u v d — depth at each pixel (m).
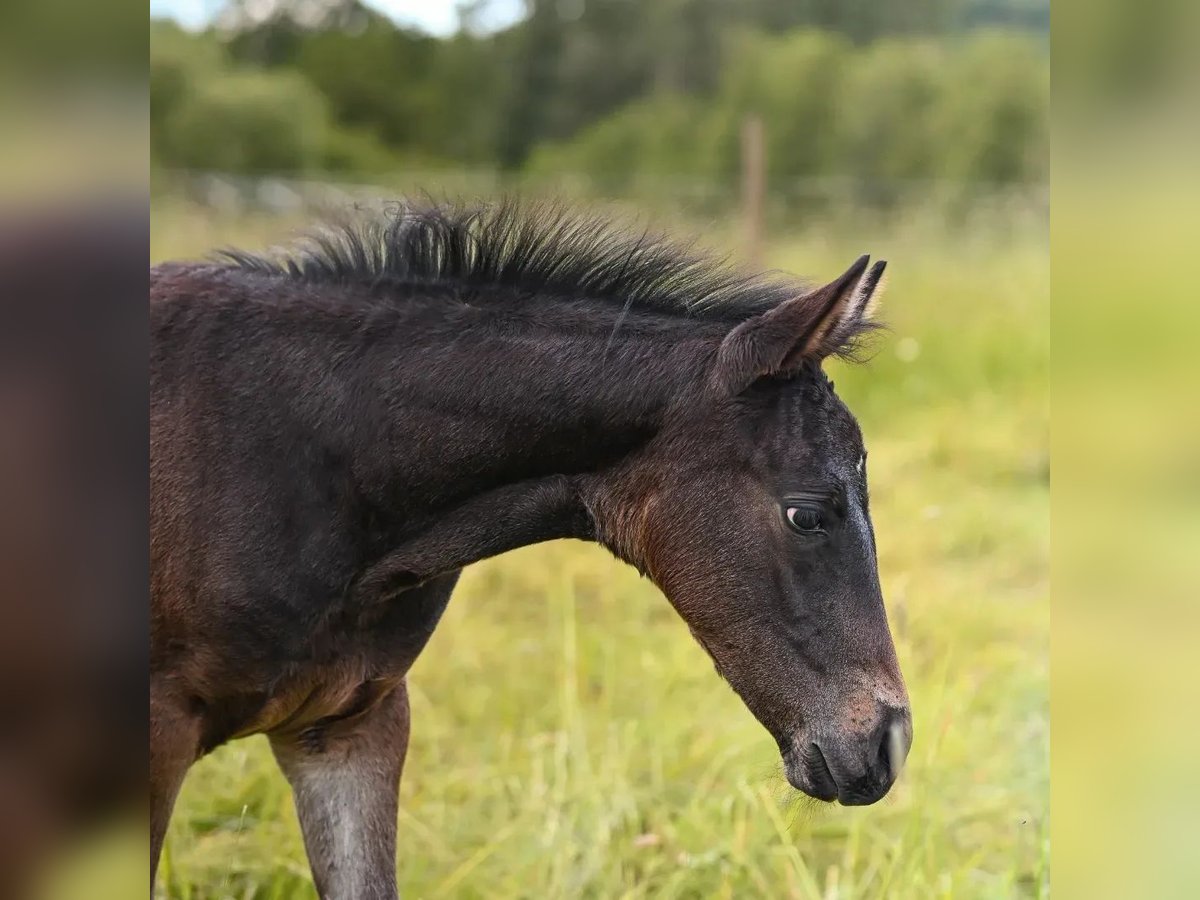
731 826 3.44
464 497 2.41
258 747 3.64
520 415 2.37
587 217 2.58
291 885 3.20
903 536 5.46
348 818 2.71
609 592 4.86
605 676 4.07
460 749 3.87
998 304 8.47
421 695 4.08
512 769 3.71
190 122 18.80
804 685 2.26
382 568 2.42
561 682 4.03
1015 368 7.59
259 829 3.32
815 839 3.47
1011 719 4.09
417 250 2.50
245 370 2.35
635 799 3.55
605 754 3.67
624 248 2.52
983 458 6.50
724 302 2.47
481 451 2.38
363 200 2.84
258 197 11.10
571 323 2.42
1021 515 5.78
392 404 2.37
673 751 3.81
